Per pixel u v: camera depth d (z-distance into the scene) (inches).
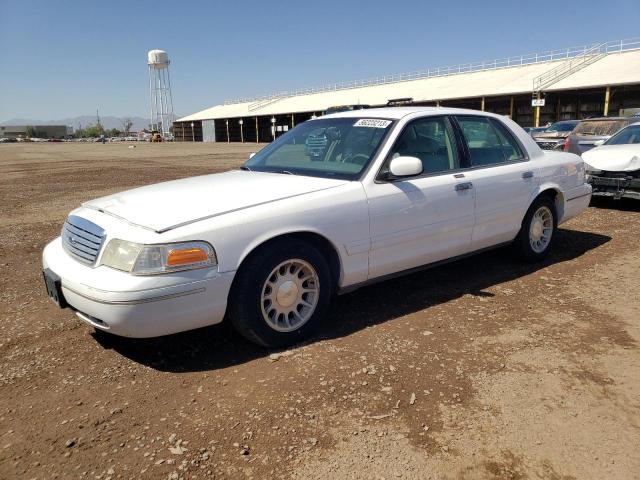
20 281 207.2
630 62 1551.4
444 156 177.6
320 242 147.8
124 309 119.2
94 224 134.6
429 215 166.1
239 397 117.3
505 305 169.3
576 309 165.2
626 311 162.9
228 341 146.1
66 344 145.9
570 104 1702.8
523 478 91.7
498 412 110.4
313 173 164.4
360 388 119.9
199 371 129.6
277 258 135.3
